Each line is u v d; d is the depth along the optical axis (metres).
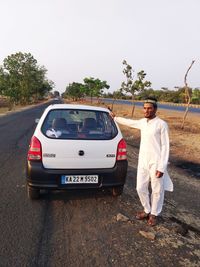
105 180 3.97
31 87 64.06
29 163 3.77
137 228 3.49
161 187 3.44
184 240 3.26
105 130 4.29
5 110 32.25
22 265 2.62
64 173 3.78
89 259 2.76
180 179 5.84
